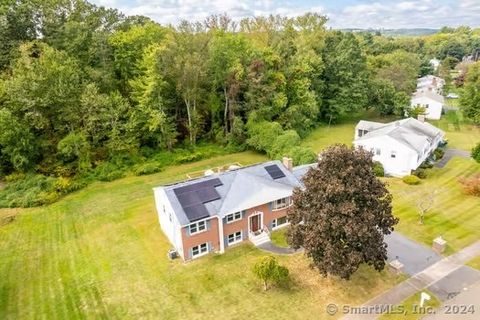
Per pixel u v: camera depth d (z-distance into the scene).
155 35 46.66
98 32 44.66
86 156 41.31
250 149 50.59
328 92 63.59
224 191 28.48
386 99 64.75
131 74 46.78
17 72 37.81
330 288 22.80
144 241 29.03
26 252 27.92
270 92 49.22
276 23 55.66
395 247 26.86
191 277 24.47
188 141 49.28
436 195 35.25
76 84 39.78
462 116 66.38
